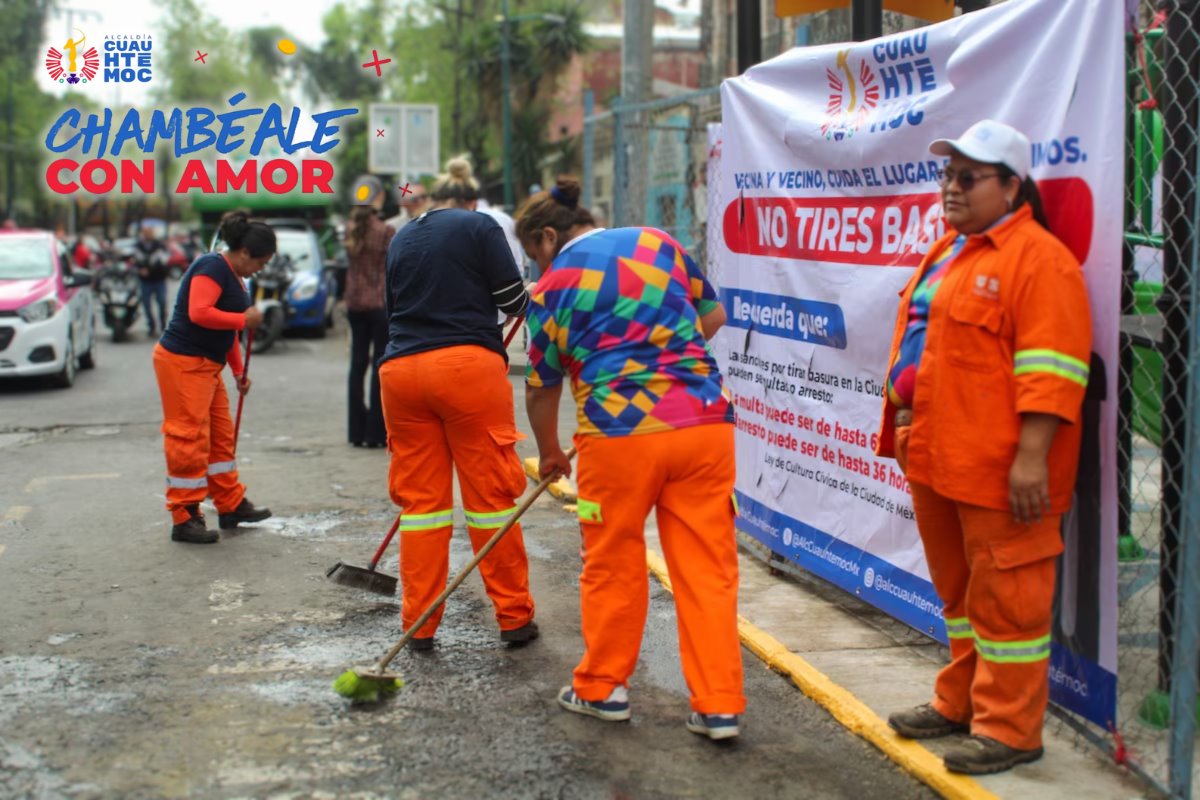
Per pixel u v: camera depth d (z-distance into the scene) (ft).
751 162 17.78
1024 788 11.00
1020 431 10.45
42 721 12.64
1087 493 11.29
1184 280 11.59
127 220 196.13
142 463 27.58
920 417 11.14
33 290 40.75
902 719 12.20
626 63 43.04
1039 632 11.09
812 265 16.25
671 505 12.33
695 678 12.23
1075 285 10.29
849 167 15.16
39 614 16.33
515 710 13.10
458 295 14.52
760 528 18.47
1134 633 13.66
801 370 16.84
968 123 12.91
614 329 12.19
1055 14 11.58
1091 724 11.94
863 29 18.51
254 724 12.63
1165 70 11.76
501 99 112.27
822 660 14.58
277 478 25.71
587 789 11.23
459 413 14.47
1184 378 11.60
